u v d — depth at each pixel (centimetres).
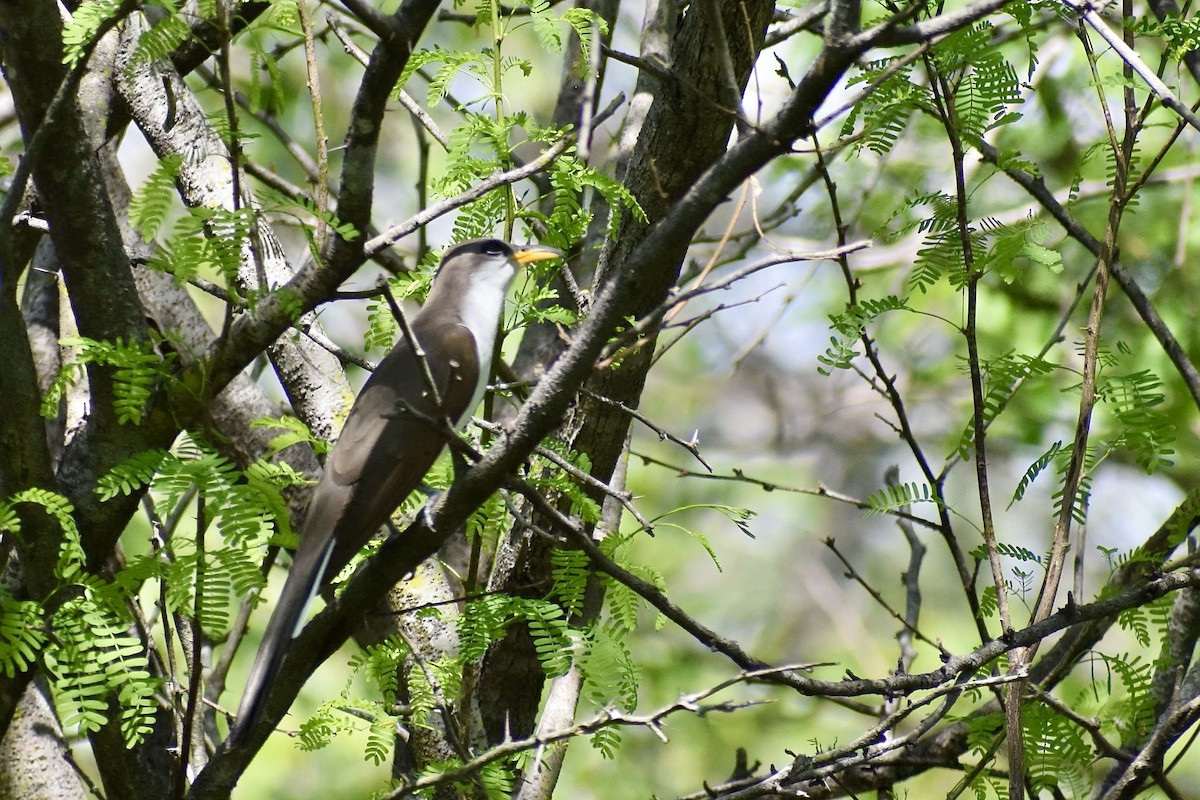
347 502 715
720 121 823
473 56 775
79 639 613
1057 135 1457
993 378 788
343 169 629
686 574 1977
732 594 1988
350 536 708
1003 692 783
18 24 652
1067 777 810
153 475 605
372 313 815
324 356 968
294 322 655
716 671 1638
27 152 642
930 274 771
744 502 2020
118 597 622
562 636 687
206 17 572
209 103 1353
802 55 1501
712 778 1556
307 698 1477
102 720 608
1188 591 888
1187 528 845
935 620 1872
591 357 603
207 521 598
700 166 843
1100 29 659
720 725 1561
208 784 665
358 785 1465
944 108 756
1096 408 1451
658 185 761
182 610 612
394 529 830
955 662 677
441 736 838
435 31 1586
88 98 881
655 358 925
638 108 1023
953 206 773
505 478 632
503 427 752
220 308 1658
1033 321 1487
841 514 2097
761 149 561
